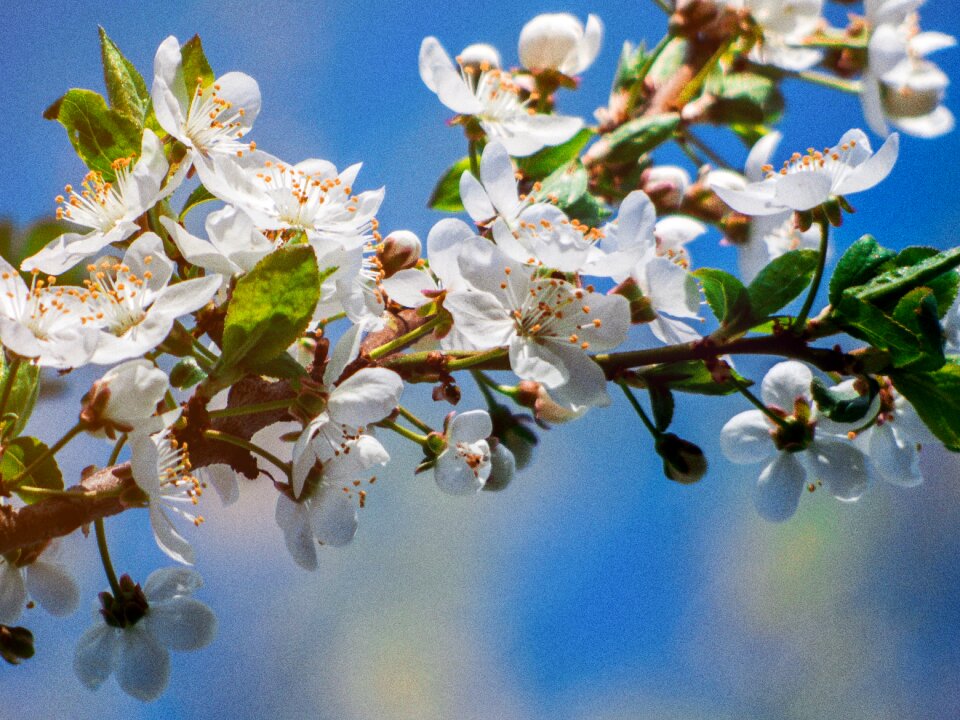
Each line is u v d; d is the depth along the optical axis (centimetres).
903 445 43
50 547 42
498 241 40
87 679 42
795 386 43
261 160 42
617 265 40
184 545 40
